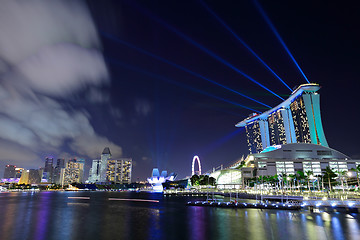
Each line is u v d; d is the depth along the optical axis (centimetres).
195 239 3550
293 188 15100
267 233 3878
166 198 15325
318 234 3794
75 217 5925
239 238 3584
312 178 14675
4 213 6800
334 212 6322
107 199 14138
